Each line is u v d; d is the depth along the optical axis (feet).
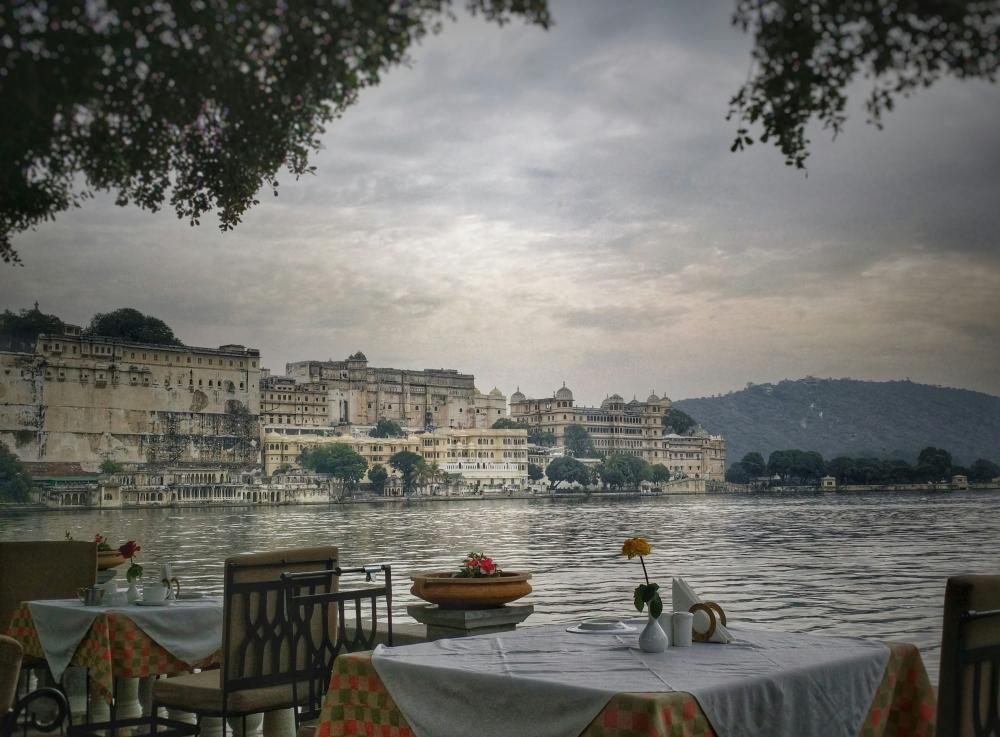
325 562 25.88
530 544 293.64
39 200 22.16
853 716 18.15
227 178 22.38
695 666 17.83
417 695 18.15
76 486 547.49
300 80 18.45
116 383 576.61
